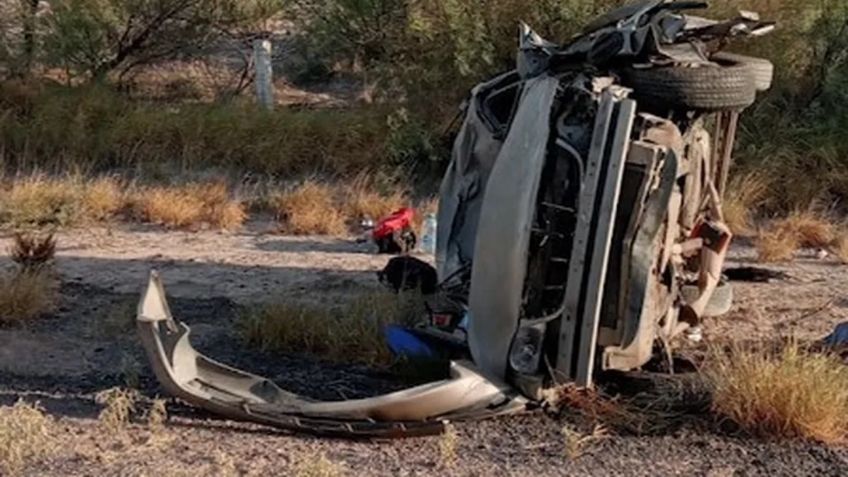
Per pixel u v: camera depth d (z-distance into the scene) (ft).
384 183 48.73
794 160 47.24
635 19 22.90
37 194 45.14
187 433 21.76
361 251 39.93
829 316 30.89
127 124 53.11
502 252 22.43
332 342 27.22
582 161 21.83
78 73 60.70
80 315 30.68
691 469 20.30
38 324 29.66
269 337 27.78
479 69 52.19
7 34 59.93
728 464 20.57
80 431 21.88
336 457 20.51
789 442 21.54
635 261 21.52
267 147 51.93
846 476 20.12
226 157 52.16
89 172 51.39
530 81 23.98
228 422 22.34
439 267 27.20
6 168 51.78
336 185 49.98
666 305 23.65
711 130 26.02
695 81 22.39
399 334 25.36
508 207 22.47
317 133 52.34
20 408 21.52
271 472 19.67
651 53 22.71
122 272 36.06
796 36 50.34
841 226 43.45
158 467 19.76
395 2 55.01
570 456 20.63
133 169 52.11
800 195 46.11
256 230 43.98
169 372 22.57
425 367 24.71
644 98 22.61
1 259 37.32
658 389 23.02
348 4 55.77
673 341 26.76
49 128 53.16
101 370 26.04
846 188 46.80
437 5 53.57
